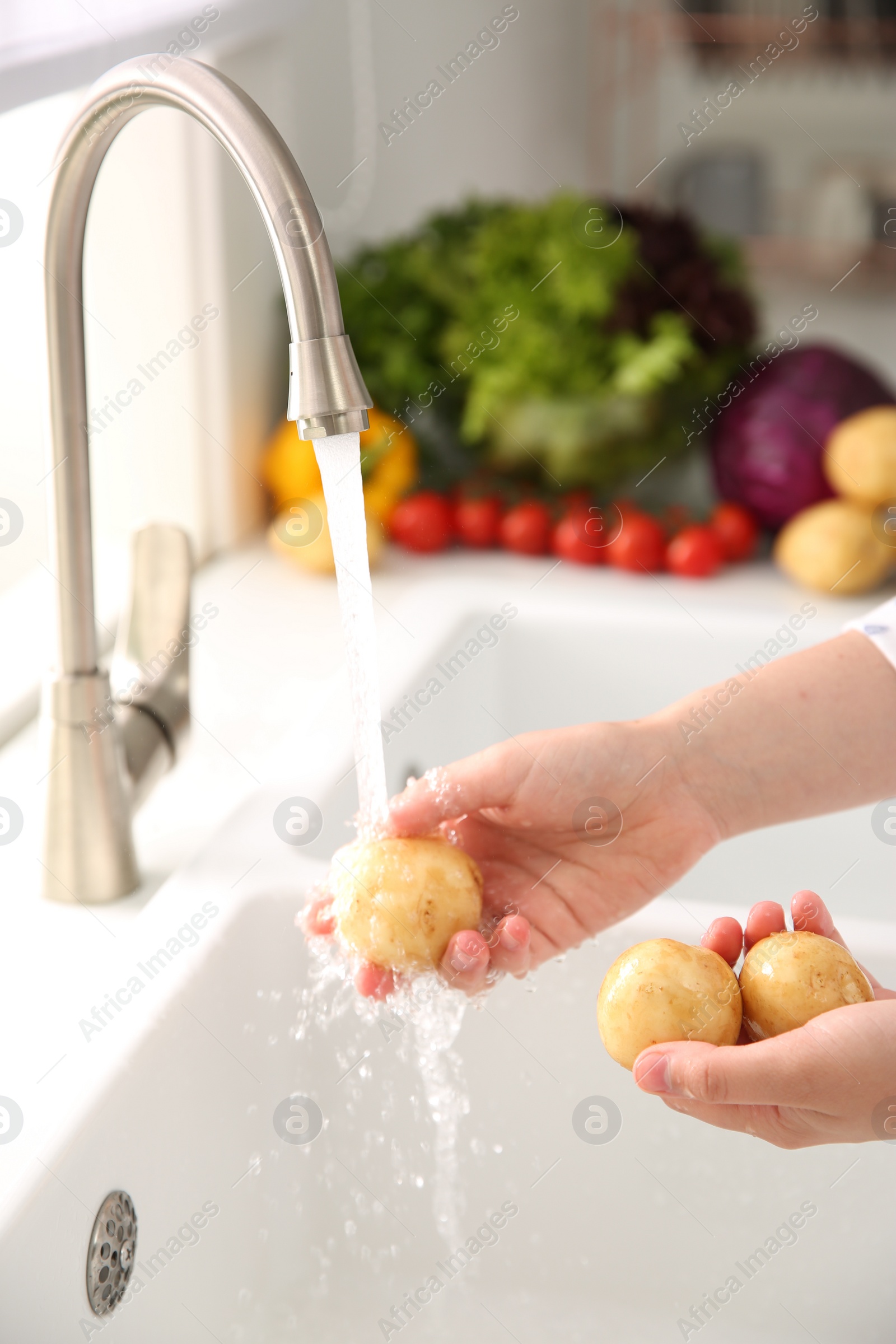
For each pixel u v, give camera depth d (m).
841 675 1.15
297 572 1.56
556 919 1.13
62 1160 0.96
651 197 2.83
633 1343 1.09
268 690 1.35
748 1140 1.10
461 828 1.14
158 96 0.98
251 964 1.10
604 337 1.56
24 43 1.22
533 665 1.43
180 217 1.47
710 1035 1.00
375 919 1.05
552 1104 1.12
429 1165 1.13
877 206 2.85
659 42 2.81
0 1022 1.04
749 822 1.14
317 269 0.94
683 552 1.52
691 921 1.12
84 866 1.12
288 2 1.54
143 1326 1.01
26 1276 0.93
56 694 1.11
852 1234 1.09
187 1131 1.04
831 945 1.01
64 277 1.04
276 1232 1.12
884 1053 0.94
